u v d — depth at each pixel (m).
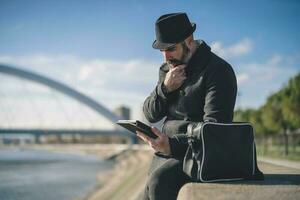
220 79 3.95
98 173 100.88
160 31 4.00
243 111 63.78
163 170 3.90
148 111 4.34
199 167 3.70
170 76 4.12
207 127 3.66
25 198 60.31
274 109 39.75
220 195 3.36
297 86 35.41
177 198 3.73
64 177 91.19
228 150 3.71
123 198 44.66
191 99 4.08
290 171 5.52
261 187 3.62
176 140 3.92
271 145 58.81
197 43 4.23
